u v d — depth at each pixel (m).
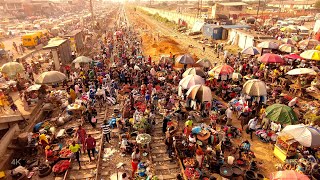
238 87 21.55
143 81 22.95
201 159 12.31
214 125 15.68
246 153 13.43
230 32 45.50
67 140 15.29
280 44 30.89
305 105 18.91
